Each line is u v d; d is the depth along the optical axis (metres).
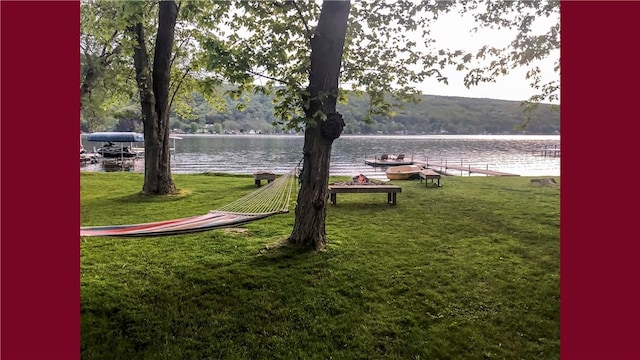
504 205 9.55
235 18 6.62
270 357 3.85
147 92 10.62
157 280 4.96
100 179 14.70
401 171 18.91
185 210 8.88
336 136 5.90
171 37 10.59
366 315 4.42
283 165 31.56
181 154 41.84
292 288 4.88
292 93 5.29
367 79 6.42
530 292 4.86
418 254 6.03
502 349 3.94
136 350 3.89
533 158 40.12
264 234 6.94
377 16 6.33
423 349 3.93
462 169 25.84
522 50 6.50
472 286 5.03
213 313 4.40
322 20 5.72
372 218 8.25
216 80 6.38
